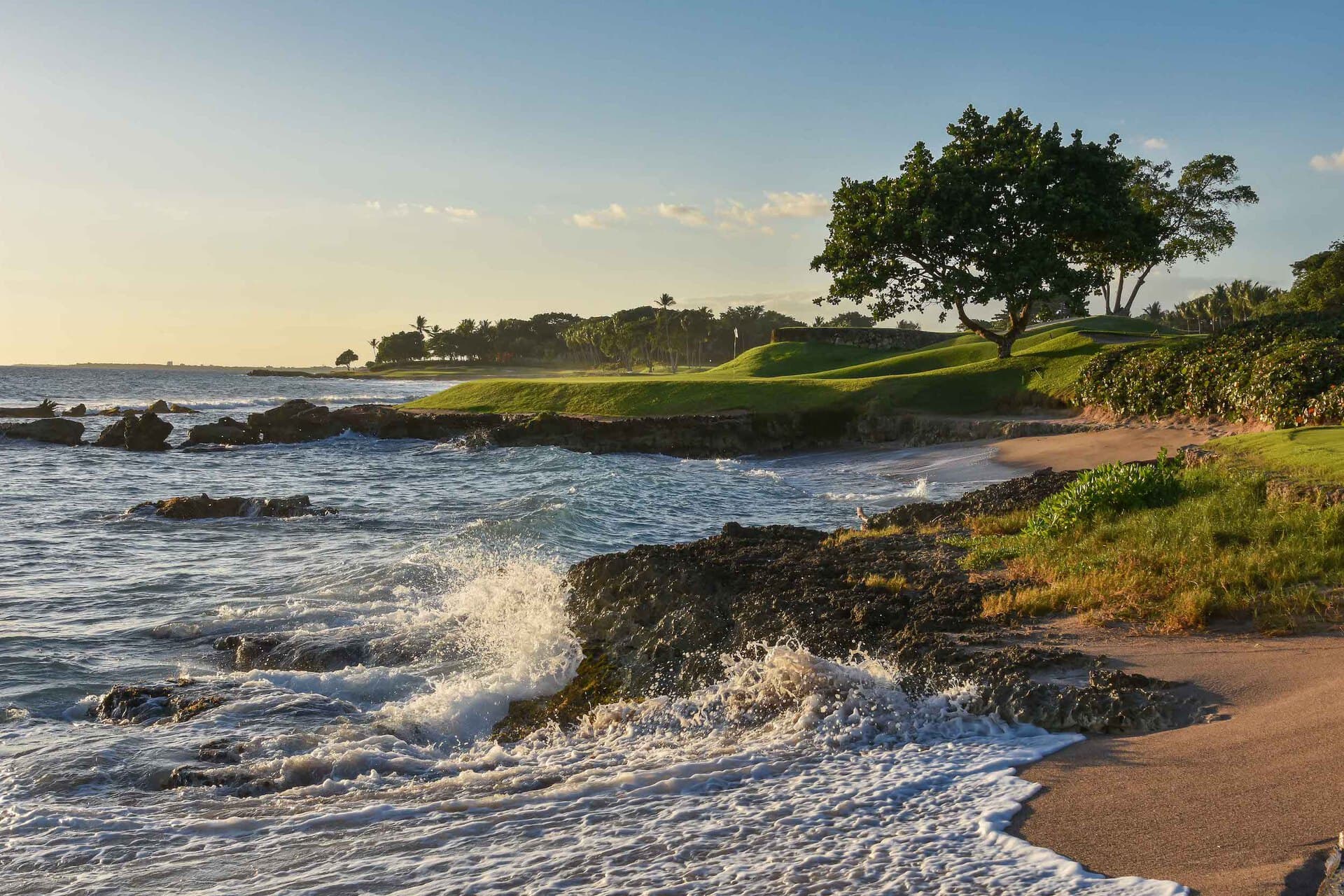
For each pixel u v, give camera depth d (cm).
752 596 1129
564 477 3544
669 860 491
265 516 2573
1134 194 6931
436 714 977
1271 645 833
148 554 2033
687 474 3622
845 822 534
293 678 1096
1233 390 3136
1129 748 641
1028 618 1011
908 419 4400
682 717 866
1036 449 3416
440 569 1727
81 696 1060
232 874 529
